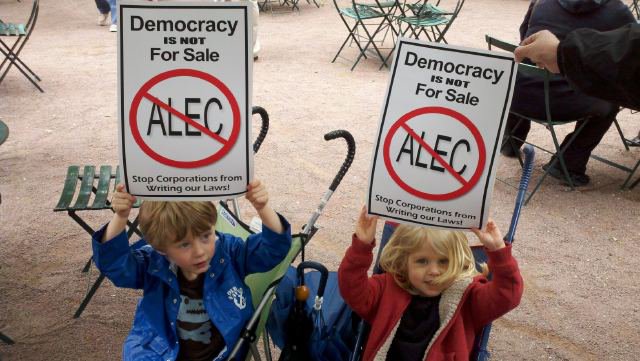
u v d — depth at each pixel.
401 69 1.91
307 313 2.25
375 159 1.96
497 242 1.97
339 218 4.36
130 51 1.90
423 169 1.94
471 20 10.82
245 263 2.27
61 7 11.70
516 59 2.00
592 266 3.85
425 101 1.91
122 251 2.11
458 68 1.88
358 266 2.06
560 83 4.44
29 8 11.51
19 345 3.12
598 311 3.44
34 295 3.49
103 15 10.23
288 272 2.56
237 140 1.97
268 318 2.43
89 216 4.35
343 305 2.46
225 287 2.21
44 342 3.14
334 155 5.35
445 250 2.01
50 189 4.68
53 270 3.72
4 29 6.86
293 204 4.53
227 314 2.18
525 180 2.30
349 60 8.35
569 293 3.59
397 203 1.98
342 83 7.33
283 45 9.14
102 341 3.15
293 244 2.39
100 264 2.11
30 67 7.83
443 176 1.93
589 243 4.09
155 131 1.95
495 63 1.86
